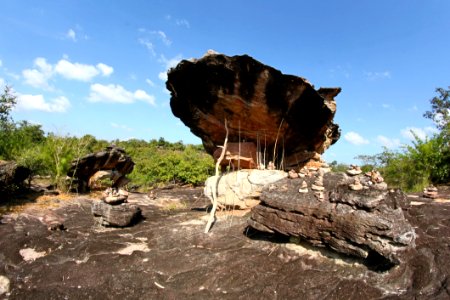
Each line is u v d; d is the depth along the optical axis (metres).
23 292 5.54
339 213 5.75
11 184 12.11
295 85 7.78
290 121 8.95
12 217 9.84
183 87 9.09
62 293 5.44
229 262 6.18
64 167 15.04
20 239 7.57
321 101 7.99
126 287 5.53
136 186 23.23
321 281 5.34
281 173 9.35
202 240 7.41
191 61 8.00
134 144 42.12
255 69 7.62
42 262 6.59
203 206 13.01
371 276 5.28
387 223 5.21
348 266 5.69
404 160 18.14
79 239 8.03
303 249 6.48
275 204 6.80
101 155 15.72
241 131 9.94
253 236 7.47
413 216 7.50
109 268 6.24
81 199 13.62
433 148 17.16
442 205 9.00
